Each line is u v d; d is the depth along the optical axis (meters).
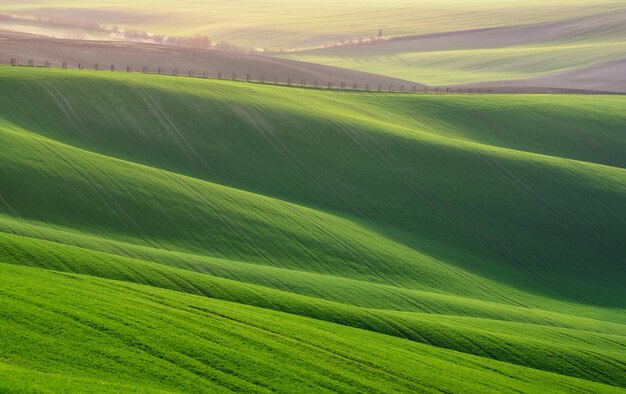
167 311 69.44
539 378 74.94
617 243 140.38
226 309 74.69
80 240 100.19
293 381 60.41
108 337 60.50
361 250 119.06
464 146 162.75
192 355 60.88
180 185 125.38
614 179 158.62
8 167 116.88
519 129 189.75
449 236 135.00
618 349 92.12
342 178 145.88
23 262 83.75
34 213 109.44
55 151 125.69
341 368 65.00
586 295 124.19
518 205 146.25
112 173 123.25
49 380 50.19
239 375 59.44
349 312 86.19
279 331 70.81
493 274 125.94
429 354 75.88
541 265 131.88
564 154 183.12
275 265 110.00
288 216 124.44
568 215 145.50
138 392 51.59
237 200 125.25
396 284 111.94
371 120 171.62
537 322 102.81
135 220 113.56
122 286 75.81
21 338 56.97
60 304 64.69
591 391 74.06
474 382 68.88
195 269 97.88
